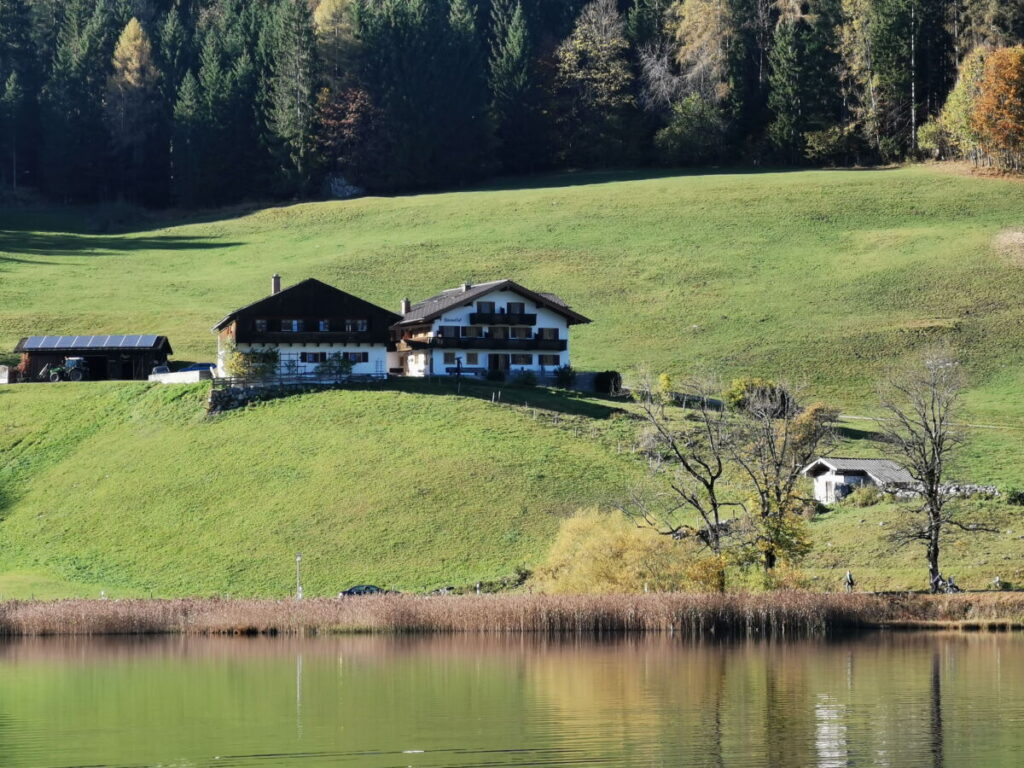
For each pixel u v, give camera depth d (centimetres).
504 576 10225
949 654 8000
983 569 9975
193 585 10488
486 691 7044
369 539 11050
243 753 5816
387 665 7844
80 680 7475
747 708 6581
